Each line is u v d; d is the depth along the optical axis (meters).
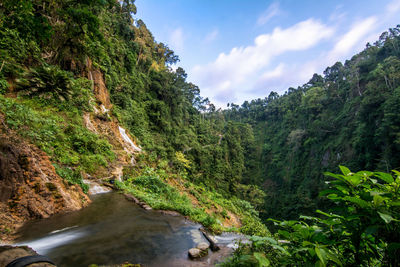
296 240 1.77
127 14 42.31
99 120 15.02
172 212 6.66
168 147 28.91
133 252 3.78
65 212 5.48
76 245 3.86
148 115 31.39
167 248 4.07
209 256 3.92
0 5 8.27
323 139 46.16
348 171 1.43
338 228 1.52
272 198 48.09
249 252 2.84
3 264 2.32
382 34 53.44
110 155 11.83
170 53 62.47
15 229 4.22
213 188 33.84
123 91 25.89
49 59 13.27
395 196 1.24
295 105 70.56
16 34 10.36
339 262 1.29
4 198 4.50
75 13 11.38
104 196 7.75
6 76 9.66
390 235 1.24
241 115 107.31
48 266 2.36
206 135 52.97
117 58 28.19
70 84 12.20
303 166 48.62
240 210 22.66
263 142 77.31
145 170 13.62
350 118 40.41
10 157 4.88
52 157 7.25
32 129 7.41
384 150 28.95
